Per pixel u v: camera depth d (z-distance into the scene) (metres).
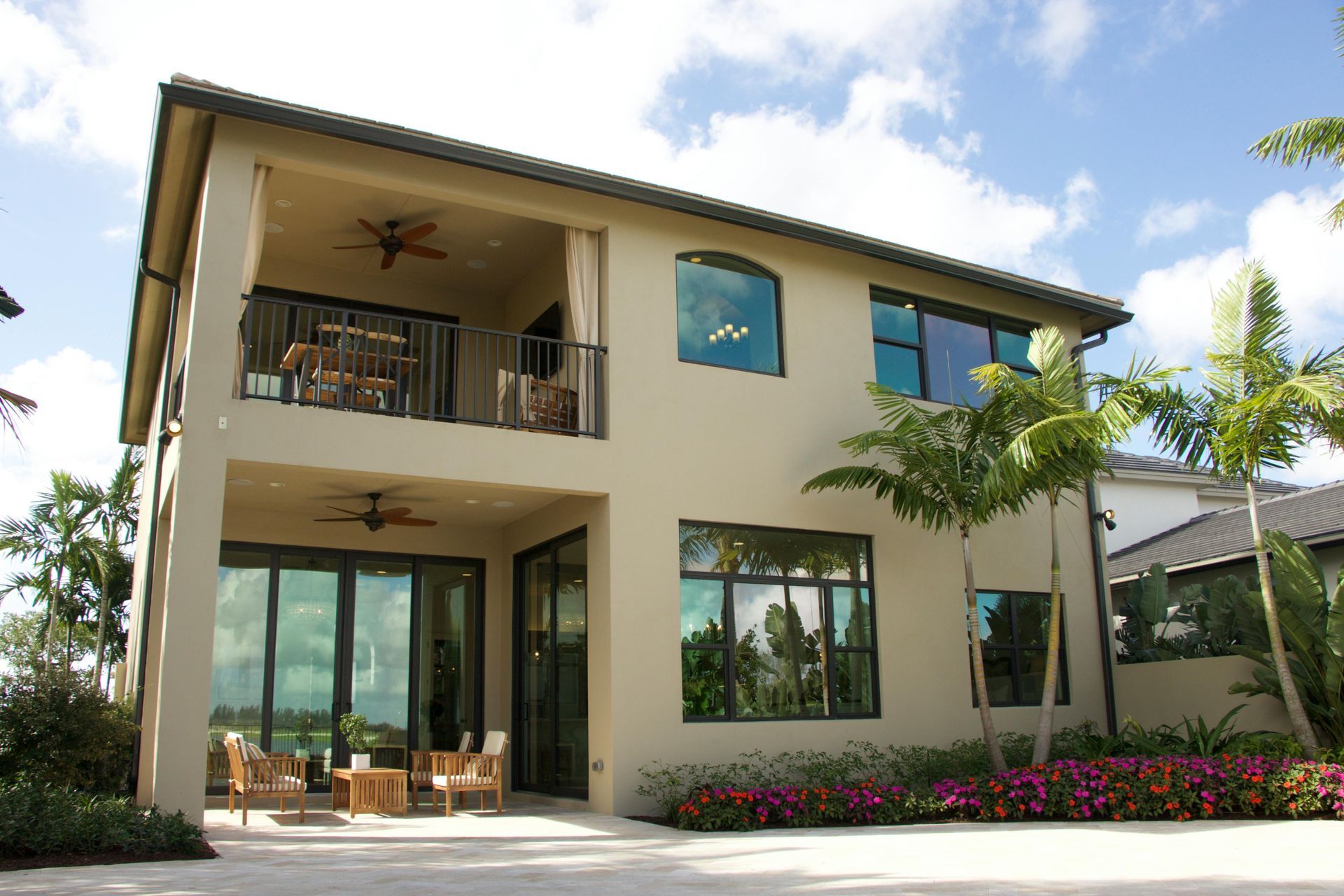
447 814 8.40
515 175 8.91
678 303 9.98
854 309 11.00
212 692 9.58
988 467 9.45
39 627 19.22
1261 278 9.67
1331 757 8.58
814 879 5.11
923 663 10.45
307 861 5.86
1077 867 5.52
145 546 12.00
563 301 10.59
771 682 9.57
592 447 9.05
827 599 10.12
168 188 8.88
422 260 11.10
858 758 9.41
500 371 11.23
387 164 8.66
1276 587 9.96
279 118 7.88
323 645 10.13
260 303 8.12
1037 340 9.93
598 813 8.68
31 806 6.17
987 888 4.80
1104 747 9.99
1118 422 8.70
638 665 8.81
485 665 10.81
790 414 10.27
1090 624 11.80
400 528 10.66
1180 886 4.84
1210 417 9.71
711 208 9.80
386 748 10.23
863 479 9.58
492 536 11.13
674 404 9.59
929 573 10.74
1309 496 14.69
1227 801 8.19
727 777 8.73
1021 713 10.89
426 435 8.34
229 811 8.60
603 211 9.64
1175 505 17.64
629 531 9.04
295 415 7.84
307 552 10.21
